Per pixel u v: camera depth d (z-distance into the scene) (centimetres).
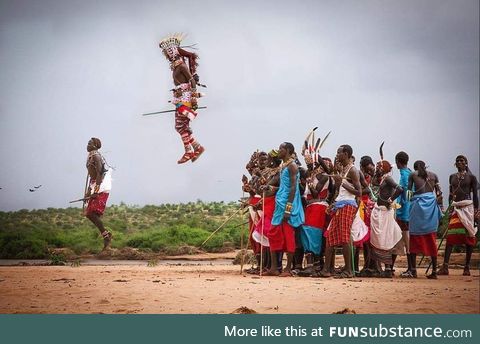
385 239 1196
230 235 3003
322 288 962
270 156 1237
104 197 1680
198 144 1173
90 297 873
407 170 1254
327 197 1212
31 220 3816
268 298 863
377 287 984
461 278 1220
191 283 1024
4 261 2219
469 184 1330
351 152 1152
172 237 2909
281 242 1191
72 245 2781
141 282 1041
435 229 1203
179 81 1176
